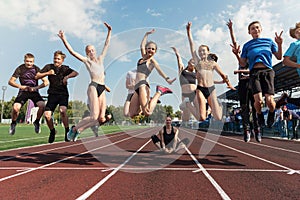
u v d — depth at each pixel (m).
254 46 5.45
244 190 3.66
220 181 4.20
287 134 14.59
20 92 6.10
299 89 19.25
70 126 5.50
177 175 4.68
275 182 4.12
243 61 5.67
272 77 5.30
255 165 5.73
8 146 10.22
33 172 4.98
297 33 5.37
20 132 20.33
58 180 4.31
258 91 5.23
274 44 5.50
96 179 4.38
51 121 5.82
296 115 13.46
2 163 6.09
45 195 3.44
